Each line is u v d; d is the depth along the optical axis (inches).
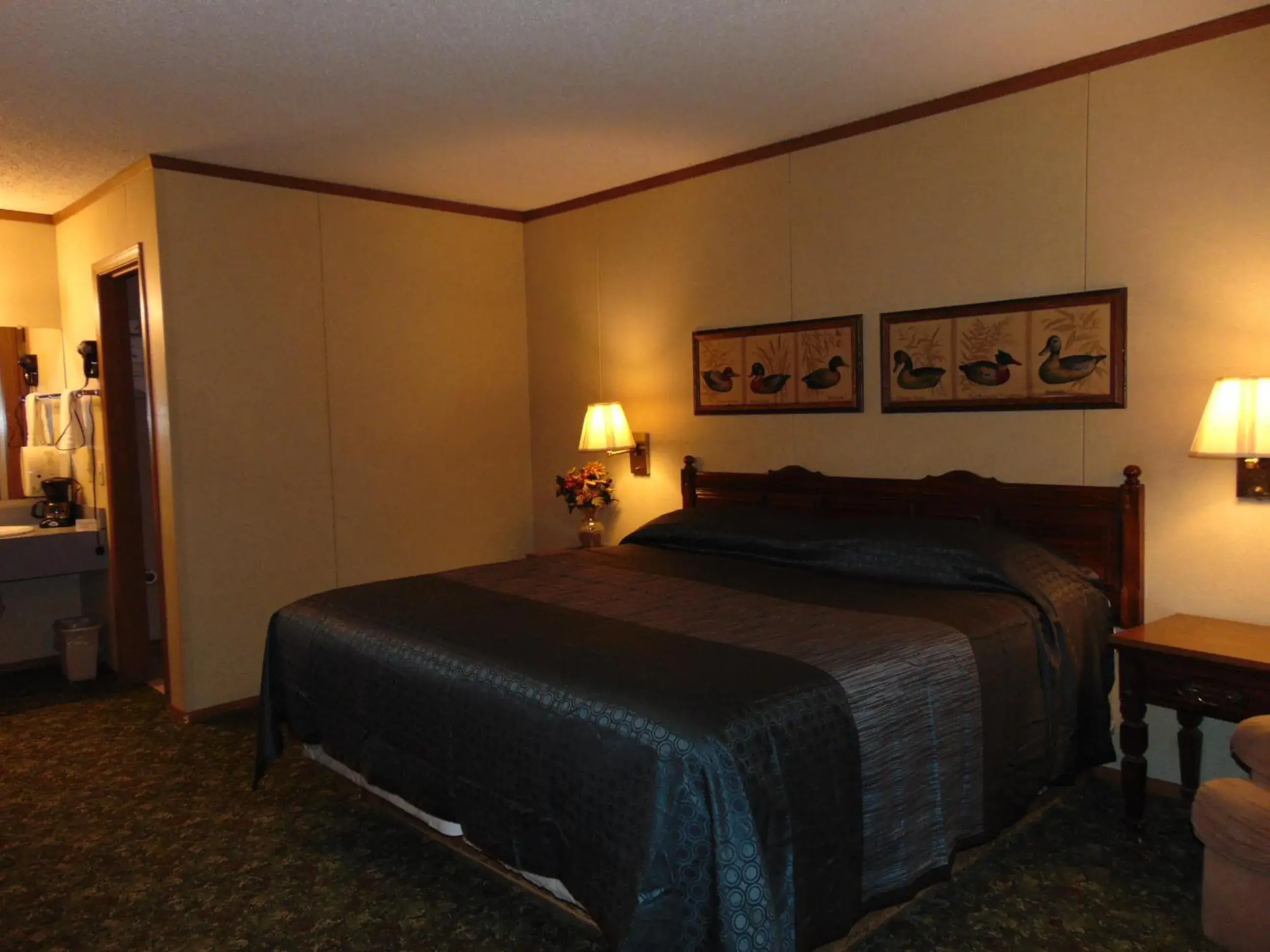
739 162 162.9
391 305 186.4
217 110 132.8
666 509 182.4
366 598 121.5
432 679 97.2
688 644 93.7
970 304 135.3
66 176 166.2
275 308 170.2
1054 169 125.6
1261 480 110.3
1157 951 88.4
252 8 100.0
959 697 93.0
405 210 187.6
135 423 184.9
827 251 152.0
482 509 202.5
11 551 177.0
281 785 133.6
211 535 163.9
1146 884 100.0
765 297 161.6
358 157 159.5
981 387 134.3
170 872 108.3
